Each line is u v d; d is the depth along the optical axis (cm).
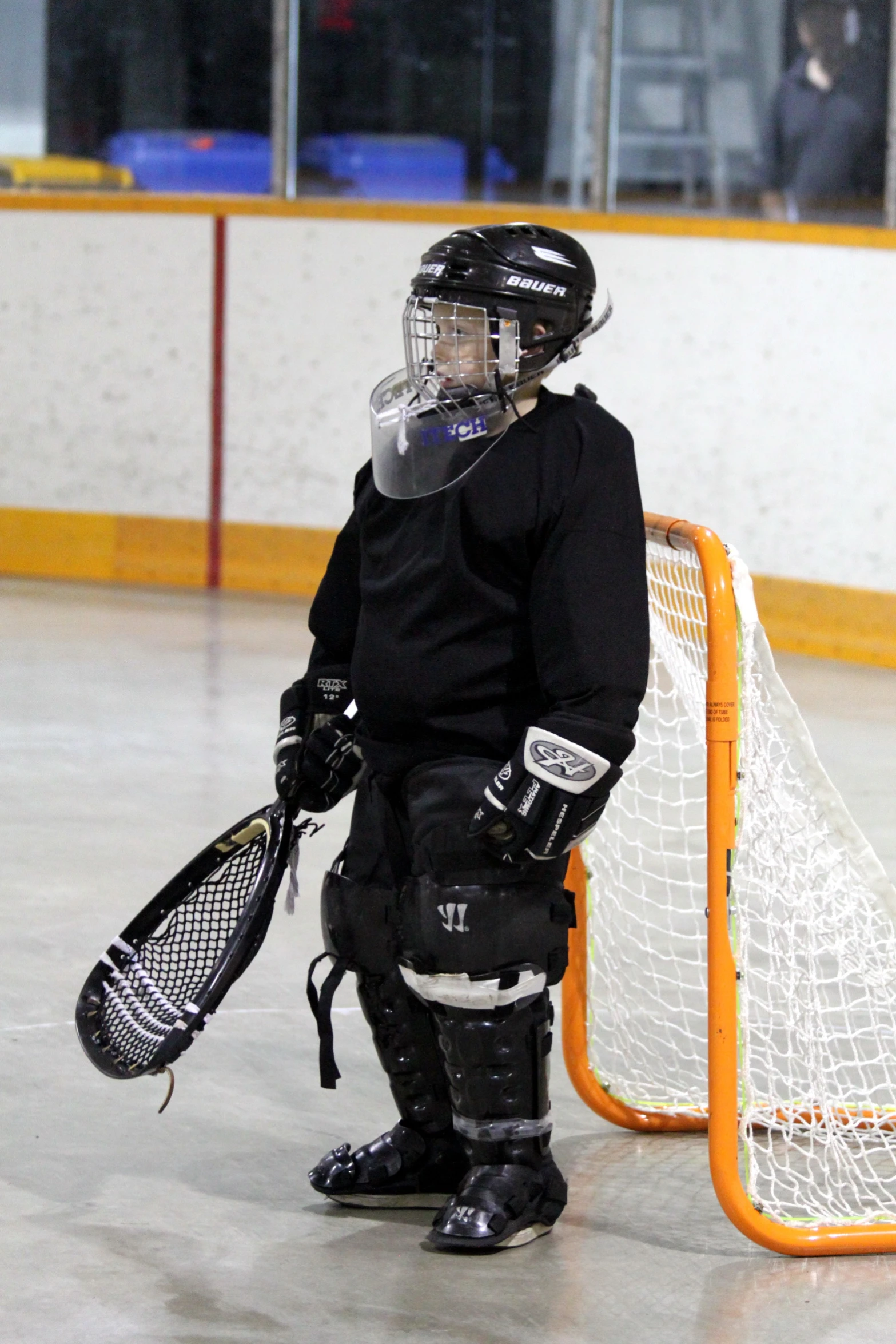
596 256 2503
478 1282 779
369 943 835
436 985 791
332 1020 1112
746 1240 834
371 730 816
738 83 2583
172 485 2797
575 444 765
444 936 779
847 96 2509
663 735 1891
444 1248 807
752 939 1226
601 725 747
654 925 1156
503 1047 798
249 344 2725
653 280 2470
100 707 1983
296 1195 873
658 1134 971
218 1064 1038
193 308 2744
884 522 2316
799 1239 806
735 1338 734
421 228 2619
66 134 2883
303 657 2292
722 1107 796
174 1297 761
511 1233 807
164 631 2436
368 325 2659
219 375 2745
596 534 754
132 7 2820
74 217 2770
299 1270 789
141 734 1864
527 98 2708
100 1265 790
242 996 1152
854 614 2353
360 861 834
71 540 2852
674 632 923
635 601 757
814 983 873
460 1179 863
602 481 760
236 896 884
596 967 1178
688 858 1152
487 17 2698
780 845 852
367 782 834
